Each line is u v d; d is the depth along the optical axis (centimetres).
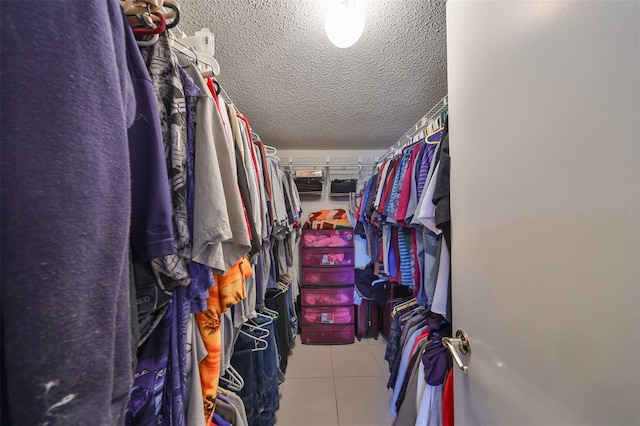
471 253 60
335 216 261
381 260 204
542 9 40
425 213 90
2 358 19
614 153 30
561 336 37
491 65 52
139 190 39
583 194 34
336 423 148
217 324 68
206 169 54
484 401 55
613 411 31
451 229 71
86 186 22
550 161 38
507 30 47
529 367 43
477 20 57
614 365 31
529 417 42
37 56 21
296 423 148
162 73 47
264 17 94
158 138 40
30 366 19
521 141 44
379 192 174
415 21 96
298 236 282
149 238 39
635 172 28
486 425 54
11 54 20
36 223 20
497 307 51
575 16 34
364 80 137
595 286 32
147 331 45
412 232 126
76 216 22
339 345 237
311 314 241
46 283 20
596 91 32
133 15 43
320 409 158
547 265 39
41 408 20
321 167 283
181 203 48
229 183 61
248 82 138
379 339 248
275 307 182
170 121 47
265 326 140
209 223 51
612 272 31
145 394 49
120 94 27
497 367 51
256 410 119
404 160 142
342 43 88
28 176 20
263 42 107
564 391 36
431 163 102
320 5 89
